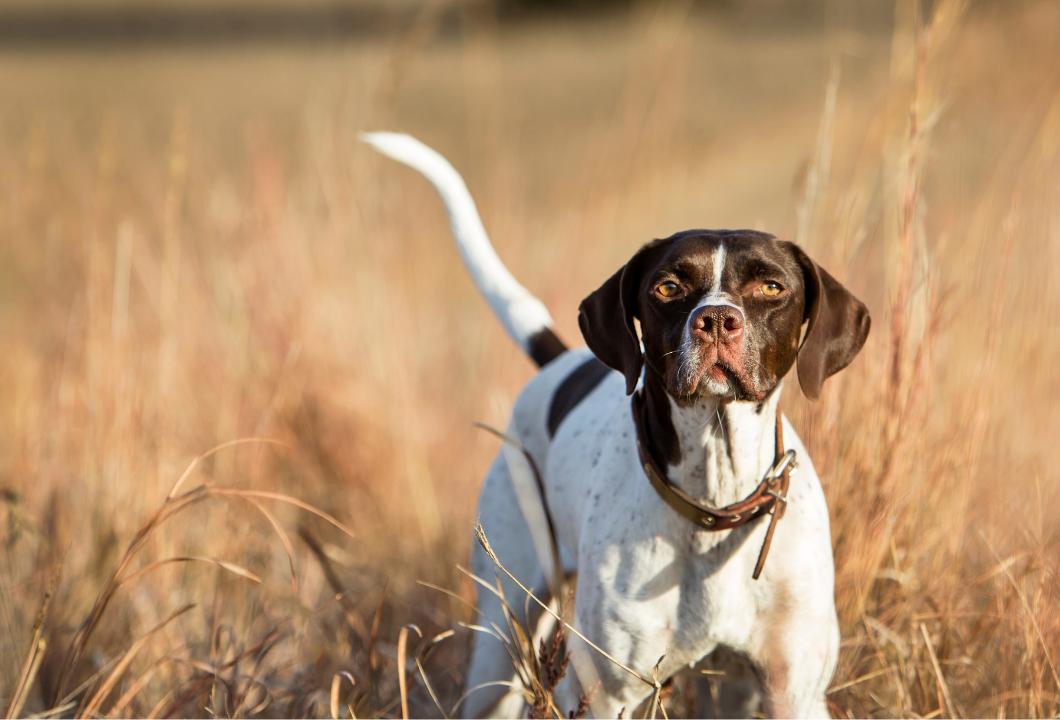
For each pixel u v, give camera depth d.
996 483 6.38
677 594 4.80
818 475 5.85
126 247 8.22
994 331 6.27
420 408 9.22
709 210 15.43
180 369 8.65
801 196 6.49
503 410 9.10
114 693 5.95
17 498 6.30
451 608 7.05
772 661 4.84
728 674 5.09
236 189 10.61
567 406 5.96
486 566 6.08
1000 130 9.88
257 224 9.23
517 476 6.02
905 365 5.84
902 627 5.70
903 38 6.85
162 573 6.74
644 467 4.79
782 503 4.69
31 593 6.47
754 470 4.70
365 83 10.02
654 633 4.82
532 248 10.66
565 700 5.11
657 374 4.67
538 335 6.55
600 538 4.96
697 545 4.74
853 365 6.04
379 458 8.58
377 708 5.82
